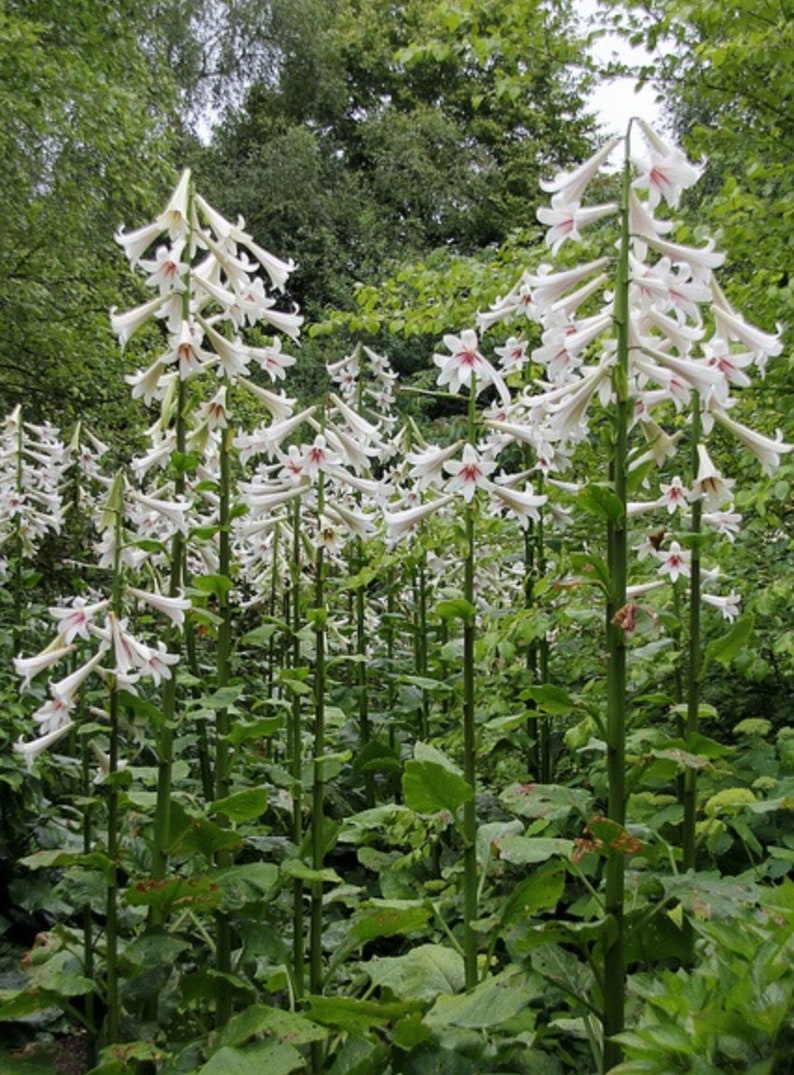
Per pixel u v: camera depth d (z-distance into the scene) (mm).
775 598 3719
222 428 3238
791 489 4348
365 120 21156
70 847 4074
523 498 2828
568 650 4051
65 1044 3492
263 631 3033
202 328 3004
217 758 3035
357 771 3350
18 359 9094
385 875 3455
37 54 8156
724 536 4211
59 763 4184
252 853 4000
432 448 3164
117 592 2775
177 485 2967
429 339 15609
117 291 9203
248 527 3549
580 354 2477
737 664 3859
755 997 1639
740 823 2863
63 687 2701
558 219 2258
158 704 5207
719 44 4430
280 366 3260
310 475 3150
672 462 4773
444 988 2633
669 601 3652
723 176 5254
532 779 4230
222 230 3059
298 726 3346
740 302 4406
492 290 4965
